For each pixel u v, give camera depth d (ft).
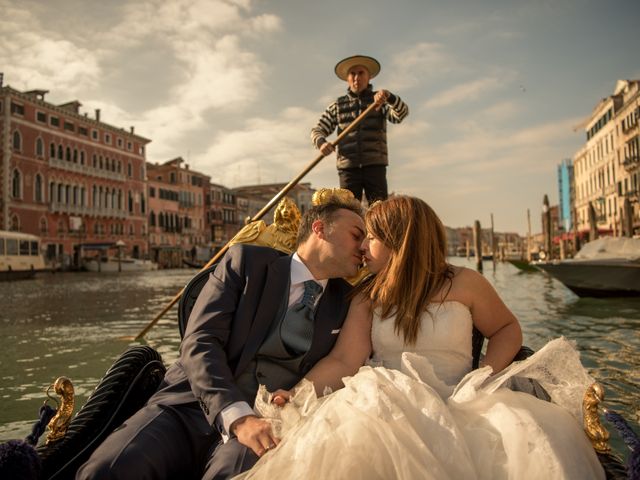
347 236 6.04
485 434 4.50
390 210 6.04
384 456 4.29
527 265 91.76
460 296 5.90
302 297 6.07
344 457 4.26
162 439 5.32
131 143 165.37
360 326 6.14
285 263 6.20
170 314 32.19
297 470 4.26
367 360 6.19
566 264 38.37
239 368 5.86
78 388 13.64
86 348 19.74
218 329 5.79
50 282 84.69
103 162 153.58
